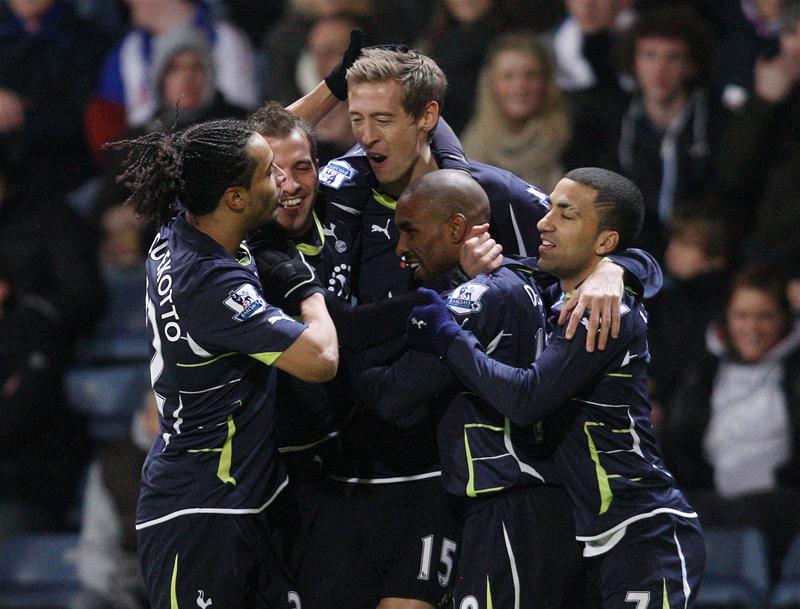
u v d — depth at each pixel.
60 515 27.17
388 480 17.03
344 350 16.55
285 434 16.77
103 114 32.28
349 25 29.03
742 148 27.41
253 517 15.81
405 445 16.97
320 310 15.57
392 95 16.16
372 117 16.22
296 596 16.69
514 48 27.12
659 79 27.52
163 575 15.62
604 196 15.77
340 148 24.59
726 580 23.86
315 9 30.77
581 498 15.81
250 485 15.69
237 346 15.20
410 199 16.05
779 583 24.05
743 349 25.09
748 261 26.98
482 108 27.42
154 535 15.66
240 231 15.47
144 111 31.84
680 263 26.30
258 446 15.72
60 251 28.50
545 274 16.73
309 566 17.11
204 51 29.28
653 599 15.48
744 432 24.84
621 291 15.43
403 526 17.03
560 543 15.86
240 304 15.14
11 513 26.70
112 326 29.72
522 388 15.16
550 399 15.16
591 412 15.73
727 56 30.56
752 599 23.59
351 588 17.08
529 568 15.77
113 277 30.09
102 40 33.12
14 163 29.19
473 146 27.47
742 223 27.17
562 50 29.36
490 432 15.95
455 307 15.74
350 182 16.75
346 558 17.08
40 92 32.31
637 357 15.77
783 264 26.92
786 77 27.48
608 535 15.71
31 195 29.02
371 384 16.02
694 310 25.91
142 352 29.42
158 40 29.94
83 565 24.88
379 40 29.55
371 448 17.03
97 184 32.03
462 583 16.00
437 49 29.41
